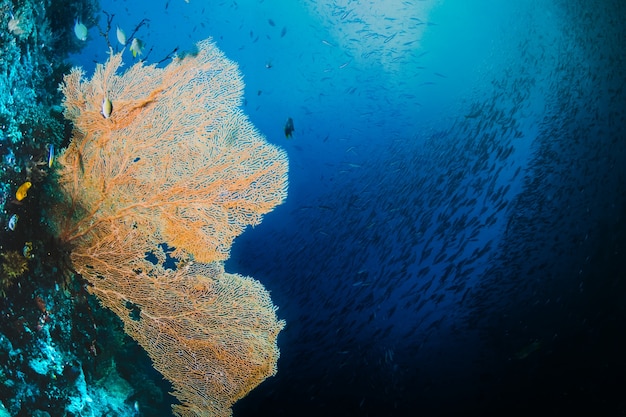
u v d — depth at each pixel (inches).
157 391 202.7
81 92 151.9
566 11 642.2
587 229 391.2
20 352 136.9
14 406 131.8
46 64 172.4
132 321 152.2
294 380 343.0
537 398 295.7
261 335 150.5
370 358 366.0
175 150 149.3
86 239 150.1
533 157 543.8
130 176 148.7
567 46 639.1
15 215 124.3
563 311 345.1
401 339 385.7
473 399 311.9
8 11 145.0
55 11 195.2
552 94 626.8
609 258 353.4
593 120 494.9
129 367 199.0
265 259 671.8
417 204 647.1
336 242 664.4
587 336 318.0
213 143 150.2
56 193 150.3
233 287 151.1
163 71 155.4
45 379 142.9
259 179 148.2
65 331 153.6
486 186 547.8
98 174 149.7
